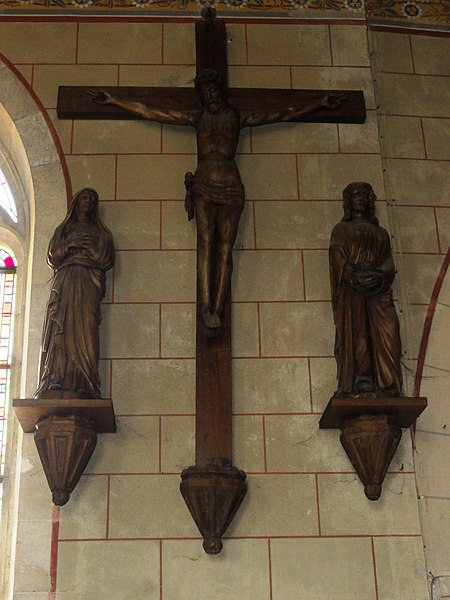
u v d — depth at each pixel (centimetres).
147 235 718
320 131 761
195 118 733
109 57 779
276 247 721
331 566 632
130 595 617
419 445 683
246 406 671
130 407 667
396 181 762
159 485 646
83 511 636
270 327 696
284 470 655
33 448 654
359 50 797
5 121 770
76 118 750
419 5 834
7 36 780
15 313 762
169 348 685
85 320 652
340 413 646
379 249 685
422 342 712
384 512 648
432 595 637
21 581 616
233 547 633
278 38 796
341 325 666
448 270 738
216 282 682
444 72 812
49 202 724
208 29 784
